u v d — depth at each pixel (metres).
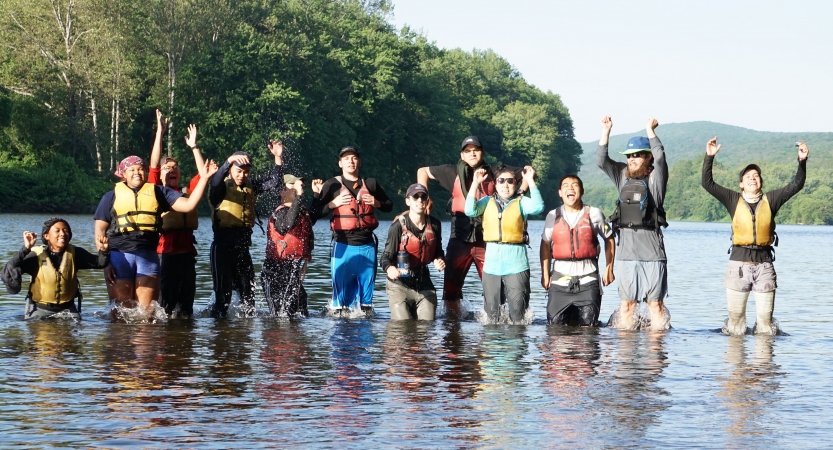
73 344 7.86
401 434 5.02
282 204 10.60
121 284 9.70
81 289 12.66
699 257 28.70
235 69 58.88
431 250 10.32
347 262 10.51
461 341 8.47
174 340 8.23
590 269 9.96
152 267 9.77
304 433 5.01
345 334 8.85
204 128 57.97
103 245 9.59
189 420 5.25
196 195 9.77
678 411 5.62
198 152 10.72
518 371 6.90
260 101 58.81
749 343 8.70
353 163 10.55
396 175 77.44
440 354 7.66
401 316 10.30
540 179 110.75
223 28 62.41
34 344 7.82
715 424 5.31
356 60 69.19
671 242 44.88
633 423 5.31
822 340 9.01
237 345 8.00
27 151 55.62
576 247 9.88
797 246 44.03
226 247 10.39
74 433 4.94
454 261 10.64
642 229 9.72
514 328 9.58
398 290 10.31
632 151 9.76
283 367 6.94
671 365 7.29
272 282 10.50
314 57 64.62
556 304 9.99
